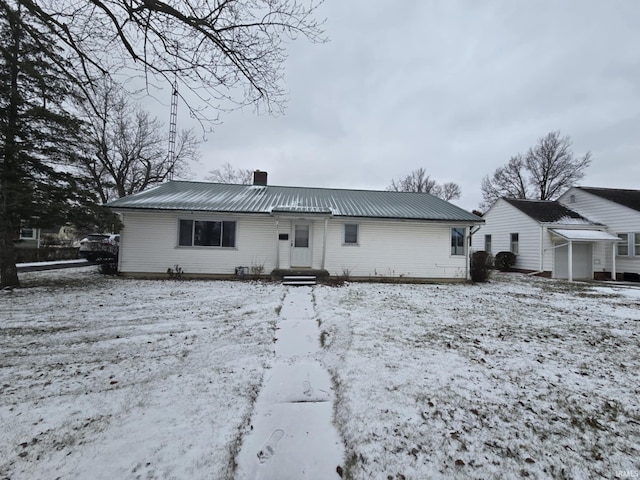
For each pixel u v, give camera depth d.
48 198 8.86
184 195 13.55
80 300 7.62
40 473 2.11
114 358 4.14
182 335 5.12
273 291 9.41
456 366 4.07
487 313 7.22
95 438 2.48
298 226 12.73
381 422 2.79
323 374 3.86
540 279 15.01
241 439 2.54
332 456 2.38
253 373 3.76
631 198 16.83
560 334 5.68
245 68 4.54
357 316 6.52
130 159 22.89
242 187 15.92
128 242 11.86
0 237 9.04
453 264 13.14
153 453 2.33
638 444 2.57
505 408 3.07
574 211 18.03
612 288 12.21
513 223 18.12
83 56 4.16
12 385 3.35
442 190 46.62
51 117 8.46
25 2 3.50
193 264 12.13
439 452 2.42
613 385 3.63
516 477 2.18
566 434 2.68
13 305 7.01
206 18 3.85
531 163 32.91
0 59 7.45
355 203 14.27
